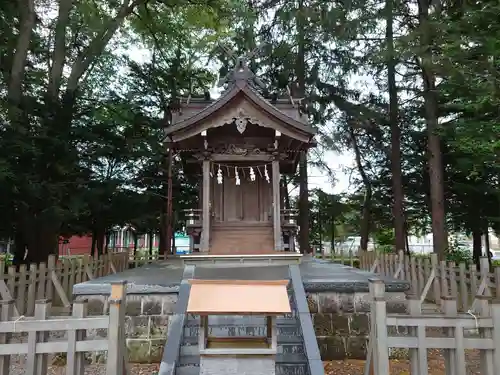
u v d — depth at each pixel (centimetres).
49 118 1323
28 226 1252
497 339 405
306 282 698
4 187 1107
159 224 1945
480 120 1106
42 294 835
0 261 718
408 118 1922
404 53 1294
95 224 1728
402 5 1595
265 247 1028
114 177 1777
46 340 404
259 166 1077
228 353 386
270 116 955
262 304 381
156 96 2056
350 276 780
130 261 1498
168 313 681
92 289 691
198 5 1714
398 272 1098
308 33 1748
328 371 608
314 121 1886
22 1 1312
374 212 2253
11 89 1272
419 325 410
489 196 1653
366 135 2061
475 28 1019
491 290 785
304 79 1873
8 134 1143
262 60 1884
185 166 1191
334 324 680
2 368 392
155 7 1731
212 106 942
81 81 1841
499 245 3812
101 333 667
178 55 2014
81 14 1542
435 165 1512
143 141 1808
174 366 512
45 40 1636
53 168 1248
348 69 1808
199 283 400
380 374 400
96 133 1612
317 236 2703
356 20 1553
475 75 1022
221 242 1040
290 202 2420
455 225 1992
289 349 566
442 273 916
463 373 401
